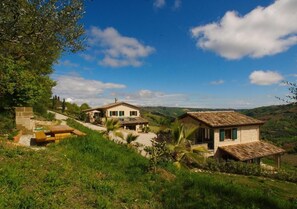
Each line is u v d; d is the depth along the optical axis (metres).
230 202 11.61
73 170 11.73
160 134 23.19
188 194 11.63
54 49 11.09
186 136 16.91
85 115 58.88
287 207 12.51
